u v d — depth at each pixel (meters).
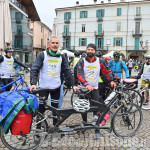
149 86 5.02
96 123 2.92
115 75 4.89
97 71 3.23
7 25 7.52
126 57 31.88
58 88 3.13
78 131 2.89
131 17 30.88
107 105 2.97
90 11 32.44
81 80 3.00
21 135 2.56
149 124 3.85
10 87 5.35
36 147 2.71
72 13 33.38
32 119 2.51
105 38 32.41
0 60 5.19
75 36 33.66
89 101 2.88
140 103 4.96
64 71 3.14
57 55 2.94
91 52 3.05
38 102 2.64
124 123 3.19
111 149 2.80
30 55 26.27
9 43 7.75
